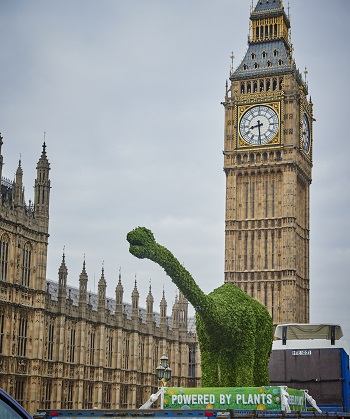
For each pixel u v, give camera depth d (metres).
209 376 42.00
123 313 104.88
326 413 31.61
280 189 134.38
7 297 76.06
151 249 38.59
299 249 138.50
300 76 140.88
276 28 141.25
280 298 131.25
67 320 90.00
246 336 42.00
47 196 83.38
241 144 136.25
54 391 85.56
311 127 146.62
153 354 114.19
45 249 82.56
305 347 47.78
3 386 74.75
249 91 138.38
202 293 40.22
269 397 31.47
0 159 75.56
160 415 26.56
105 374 98.81
